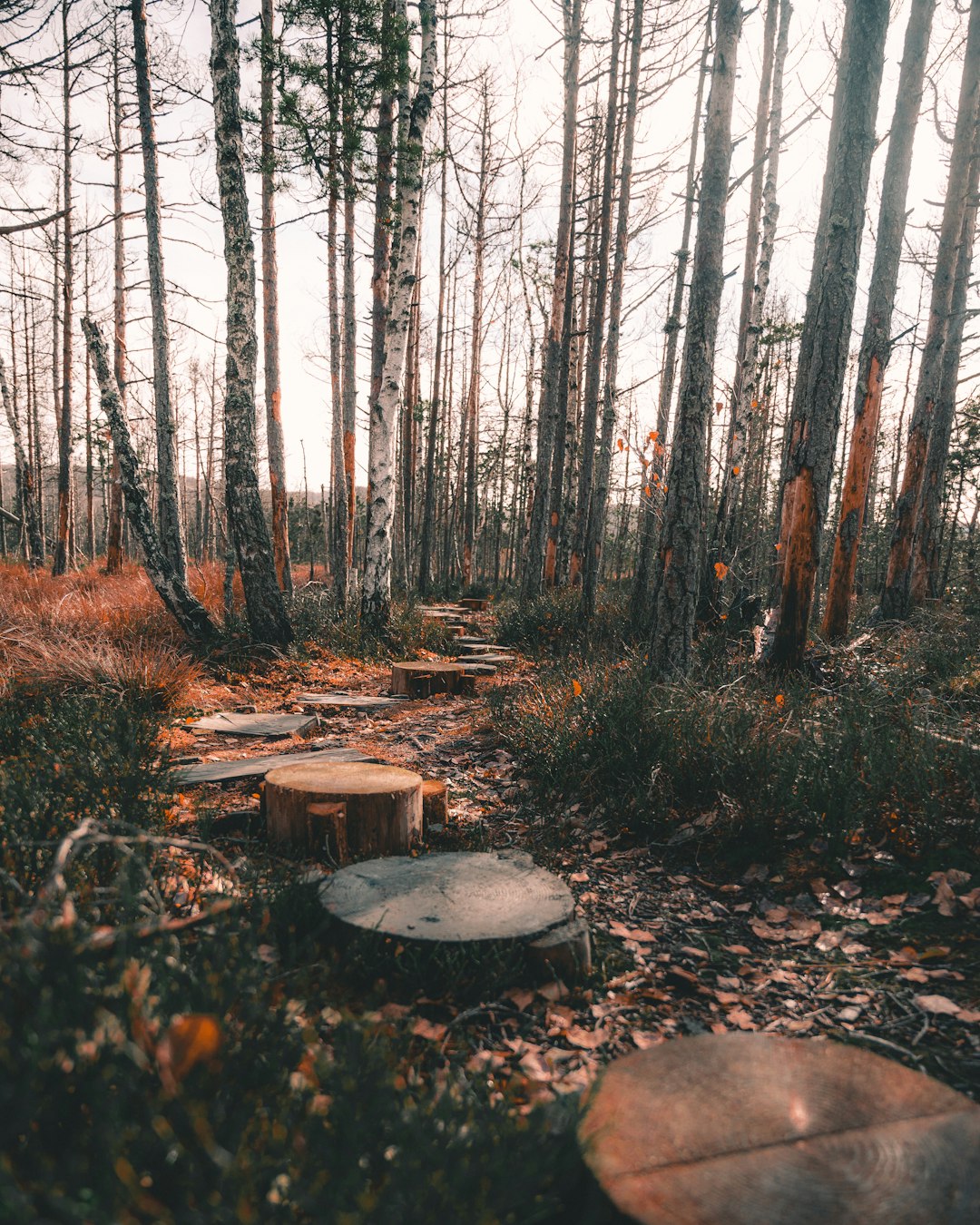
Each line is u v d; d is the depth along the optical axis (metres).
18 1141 1.21
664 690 5.32
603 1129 1.37
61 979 1.41
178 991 1.61
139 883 2.18
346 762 4.20
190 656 7.73
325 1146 1.33
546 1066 2.16
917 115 8.78
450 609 17.31
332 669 8.80
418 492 31.62
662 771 4.37
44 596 10.83
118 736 3.96
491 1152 1.38
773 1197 1.22
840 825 3.61
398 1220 1.20
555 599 12.68
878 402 8.49
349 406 13.89
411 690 7.72
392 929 2.54
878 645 8.14
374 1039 1.85
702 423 5.90
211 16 7.93
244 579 8.70
